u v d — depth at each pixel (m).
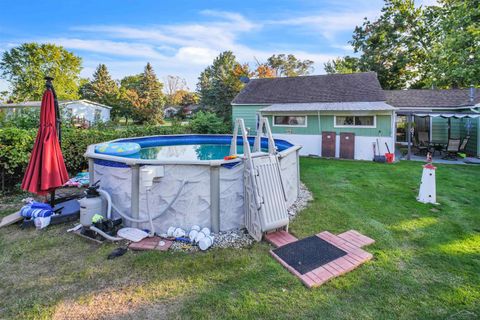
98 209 4.82
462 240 4.75
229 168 5.09
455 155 14.49
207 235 4.73
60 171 5.66
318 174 10.23
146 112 43.97
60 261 4.07
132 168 5.00
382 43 28.09
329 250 4.39
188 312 3.05
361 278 3.68
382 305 3.16
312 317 2.98
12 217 5.45
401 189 8.05
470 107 14.05
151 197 5.00
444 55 15.40
